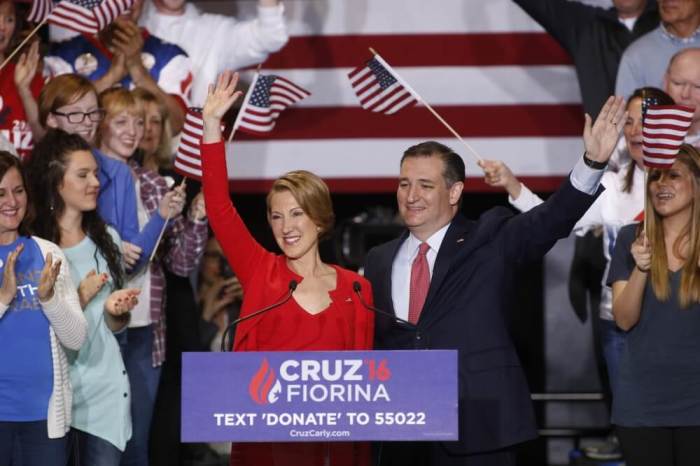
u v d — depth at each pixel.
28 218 19.02
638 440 18.64
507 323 17.64
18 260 17.97
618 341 22.75
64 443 18.11
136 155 23.97
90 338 19.41
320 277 16.58
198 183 24.92
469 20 28.23
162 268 22.98
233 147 28.52
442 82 28.33
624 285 19.28
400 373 14.12
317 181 16.48
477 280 17.41
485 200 29.62
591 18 26.53
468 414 17.11
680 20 25.47
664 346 18.47
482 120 28.30
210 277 27.56
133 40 24.98
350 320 16.30
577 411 28.41
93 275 18.58
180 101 26.42
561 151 28.22
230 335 27.17
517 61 28.20
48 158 19.50
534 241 17.09
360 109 28.39
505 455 17.30
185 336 24.84
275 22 26.44
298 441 14.64
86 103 21.62
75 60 26.08
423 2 28.25
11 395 17.70
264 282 16.39
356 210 29.92
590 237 26.53
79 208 19.53
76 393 19.34
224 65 26.92
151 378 22.06
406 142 28.39
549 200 16.94
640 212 22.81
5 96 24.09
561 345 28.88
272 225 16.55
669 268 18.62
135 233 21.75
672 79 23.77
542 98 28.23
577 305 27.06
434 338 17.31
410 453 17.48
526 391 17.42
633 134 22.45
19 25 25.38
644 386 18.61
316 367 14.09
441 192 17.67
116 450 19.67
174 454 25.22
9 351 17.69
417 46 28.33
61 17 22.83
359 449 15.90
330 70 28.44
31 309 17.84
